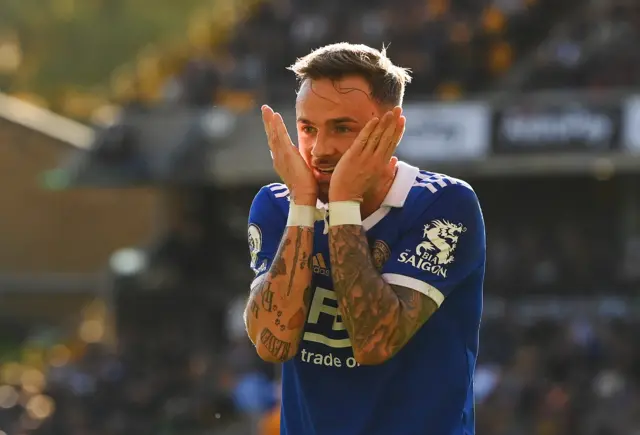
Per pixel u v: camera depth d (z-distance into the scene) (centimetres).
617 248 5294
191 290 5581
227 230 5931
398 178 1071
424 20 5559
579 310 4747
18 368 6062
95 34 11850
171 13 12019
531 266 5184
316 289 1068
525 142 4831
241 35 5850
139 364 5250
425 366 1075
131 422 4844
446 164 4903
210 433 4534
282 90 5553
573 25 5341
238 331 5388
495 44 5475
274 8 5931
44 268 8975
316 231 1076
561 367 4428
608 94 4762
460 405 1085
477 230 1079
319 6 5850
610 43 5091
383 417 1071
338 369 1072
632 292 5016
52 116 9594
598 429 4091
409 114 4947
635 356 4475
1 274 8881
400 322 1015
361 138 1023
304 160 1067
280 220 1113
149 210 9088
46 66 11738
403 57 5416
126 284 5666
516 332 4678
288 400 1116
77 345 6144
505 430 4169
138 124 5438
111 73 11794
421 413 1070
